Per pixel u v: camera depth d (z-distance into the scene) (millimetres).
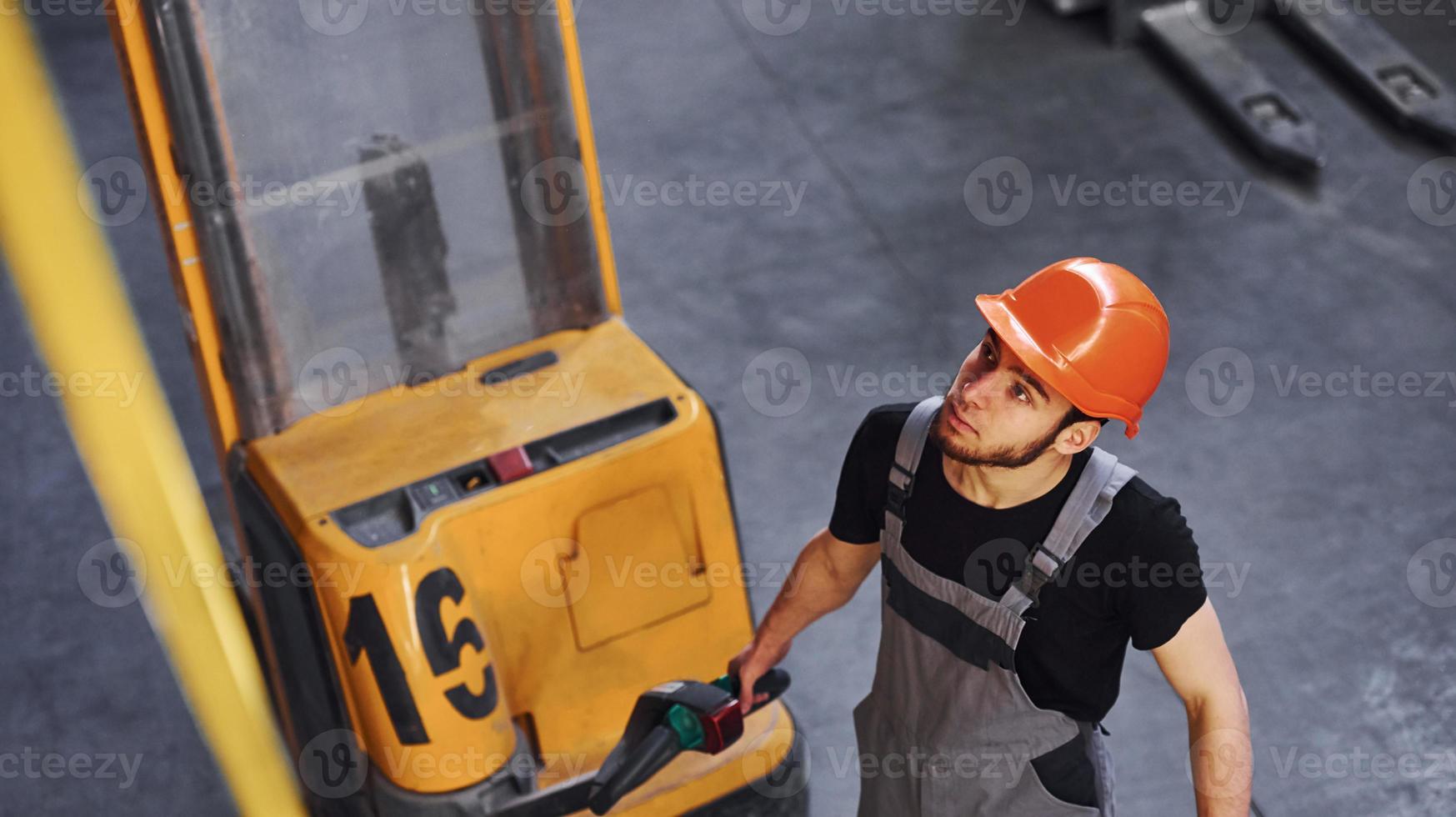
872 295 4234
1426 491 3492
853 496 2016
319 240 2461
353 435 2582
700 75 5285
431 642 2412
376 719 2461
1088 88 5055
